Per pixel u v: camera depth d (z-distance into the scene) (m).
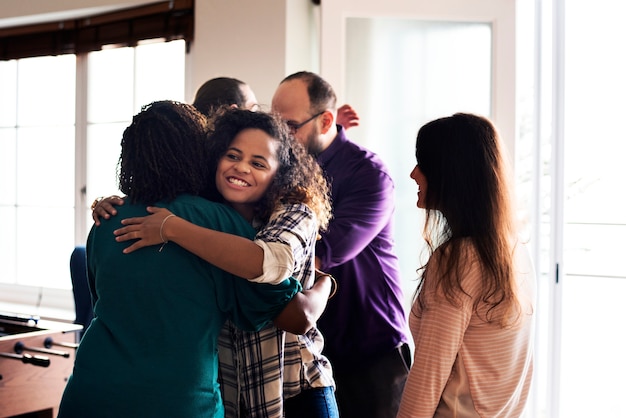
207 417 1.53
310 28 3.83
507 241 1.64
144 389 1.48
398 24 3.45
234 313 1.58
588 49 4.99
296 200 1.69
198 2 3.89
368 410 2.48
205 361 1.53
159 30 4.11
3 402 2.55
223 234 1.51
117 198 1.66
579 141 5.16
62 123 4.86
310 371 1.76
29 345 2.62
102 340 1.54
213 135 1.69
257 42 3.69
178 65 4.39
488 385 1.63
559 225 3.49
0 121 5.11
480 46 3.44
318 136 2.52
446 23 3.44
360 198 2.46
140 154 1.61
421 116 3.45
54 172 4.90
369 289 2.50
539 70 3.57
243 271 1.49
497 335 1.62
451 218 1.67
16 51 4.70
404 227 3.46
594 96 5.05
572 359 5.30
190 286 1.53
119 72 4.59
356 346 2.47
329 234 2.39
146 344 1.51
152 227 1.52
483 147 1.68
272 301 1.55
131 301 1.52
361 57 3.44
